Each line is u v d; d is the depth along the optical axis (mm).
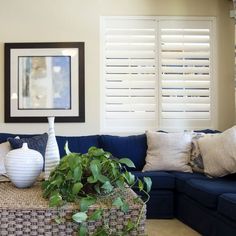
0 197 1688
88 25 4301
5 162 1991
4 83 4238
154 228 3039
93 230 1456
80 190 1572
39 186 2041
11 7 4254
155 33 4387
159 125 4395
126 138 3986
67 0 4285
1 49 4246
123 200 1513
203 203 2686
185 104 4387
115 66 4375
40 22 4270
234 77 4391
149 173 3461
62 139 3908
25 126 4266
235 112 4355
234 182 2936
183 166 3621
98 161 1600
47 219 1460
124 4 4340
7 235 1457
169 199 3381
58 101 4277
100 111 4332
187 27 4367
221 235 2461
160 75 4395
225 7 4359
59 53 4266
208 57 4371
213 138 3441
